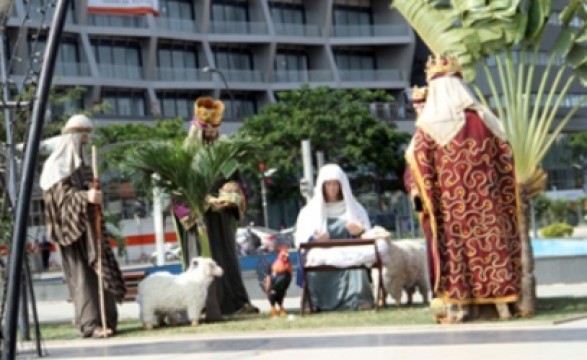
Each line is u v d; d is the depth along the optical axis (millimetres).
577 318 16594
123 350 16516
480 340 14508
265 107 87312
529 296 17172
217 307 19875
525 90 20109
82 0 89125
